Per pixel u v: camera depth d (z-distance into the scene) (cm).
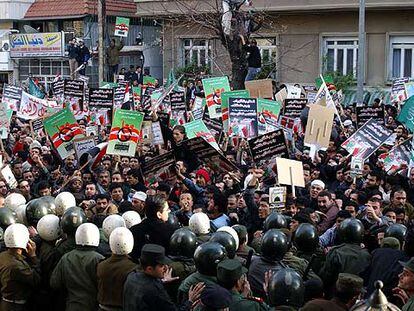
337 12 3797
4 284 987
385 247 978
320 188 1399
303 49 3884
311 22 3856
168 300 855
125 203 1243
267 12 3828
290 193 1409
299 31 3881
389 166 1697
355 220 988
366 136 1662
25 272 983
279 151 1567
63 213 1048
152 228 1003
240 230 999
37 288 1007
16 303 990
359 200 1391
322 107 1781
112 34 4922
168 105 2430
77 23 4950
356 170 1625
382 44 3744
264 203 1253
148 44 4819
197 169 1596
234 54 3098
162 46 4269
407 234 969
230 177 1491
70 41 4647
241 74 3091
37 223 1055
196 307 781
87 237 965
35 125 2295
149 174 1541
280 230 980
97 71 4559
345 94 3681
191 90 3181
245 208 1300
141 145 1878
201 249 855
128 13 4969
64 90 2383
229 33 3144
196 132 1812
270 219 1045
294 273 780
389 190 1495
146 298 849
